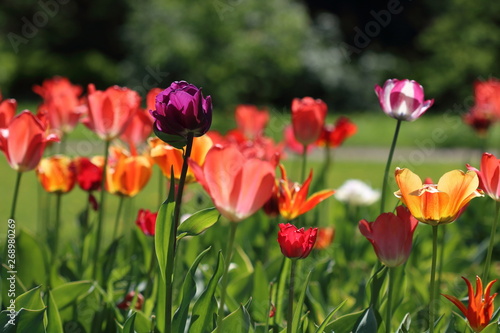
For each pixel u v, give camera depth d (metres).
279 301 2.66
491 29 21.16
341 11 26.14
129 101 2.96
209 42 17.55
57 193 3.23
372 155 14.66
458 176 2.03
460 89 20.73
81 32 24.81
